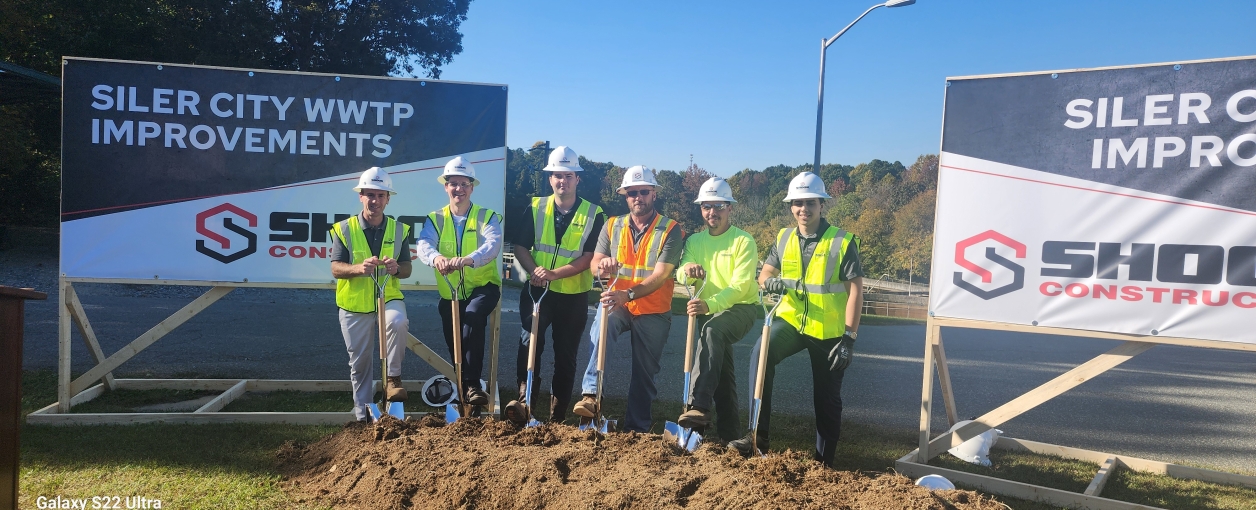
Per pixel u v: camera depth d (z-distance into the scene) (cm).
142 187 568
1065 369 1121
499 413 579
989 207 486
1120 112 451
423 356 610
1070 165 464
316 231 587
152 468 432
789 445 540
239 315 1267
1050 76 468
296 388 673
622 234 518
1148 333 446
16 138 1886
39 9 1897
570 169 538
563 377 541
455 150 596
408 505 376
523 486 369
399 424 454
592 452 399
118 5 2008
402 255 540
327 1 2345
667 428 479
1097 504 429
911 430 623
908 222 3969
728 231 498
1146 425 705
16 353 294
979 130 488
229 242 579
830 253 464
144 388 664
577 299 541
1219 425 718
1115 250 454
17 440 295
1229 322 426
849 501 338
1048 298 471
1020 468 509
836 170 6297
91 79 560
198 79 571
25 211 2161
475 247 540
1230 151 425
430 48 2625
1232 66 423
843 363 445
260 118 578
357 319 520
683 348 1143
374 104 588
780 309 484
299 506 383
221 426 533
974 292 490
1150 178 445
